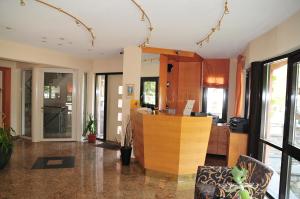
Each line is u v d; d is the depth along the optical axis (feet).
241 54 16.49
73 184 11.27
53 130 21.21
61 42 14.74
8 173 12.50
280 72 10.85
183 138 11.75
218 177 8.31
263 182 6.95
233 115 19.17
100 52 17.92
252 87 12.28
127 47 15.43
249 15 8.95
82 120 21.67
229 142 13.14
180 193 10.59
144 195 10.30
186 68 19.90
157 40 13.53
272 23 9.64
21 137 21.45
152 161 12.59
